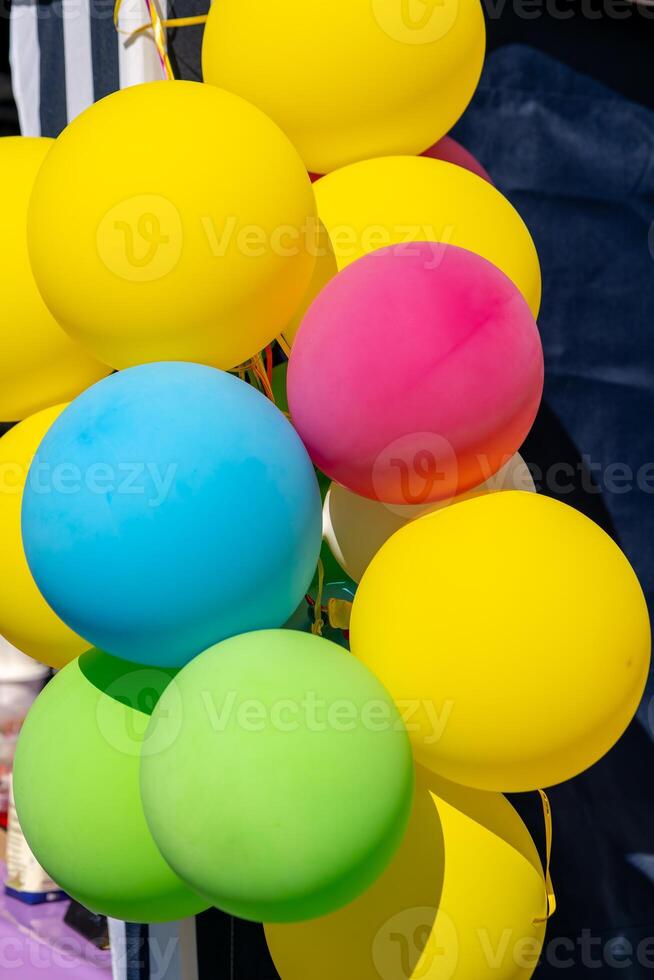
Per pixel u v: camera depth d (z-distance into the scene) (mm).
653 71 2055
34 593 1152
